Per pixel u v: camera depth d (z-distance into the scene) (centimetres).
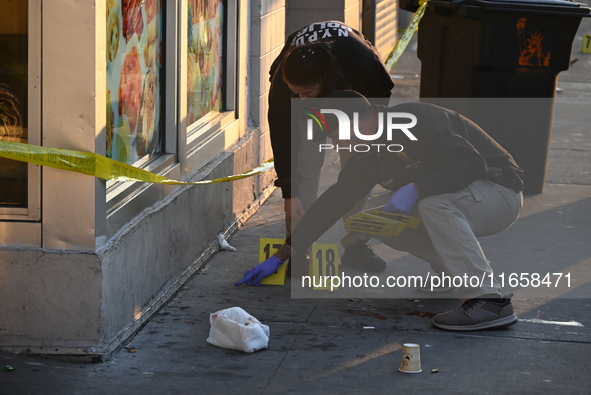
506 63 1209
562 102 1936
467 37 1230
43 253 670
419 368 684
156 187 821
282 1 1326
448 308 830
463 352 723
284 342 741
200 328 769
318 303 837
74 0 641
